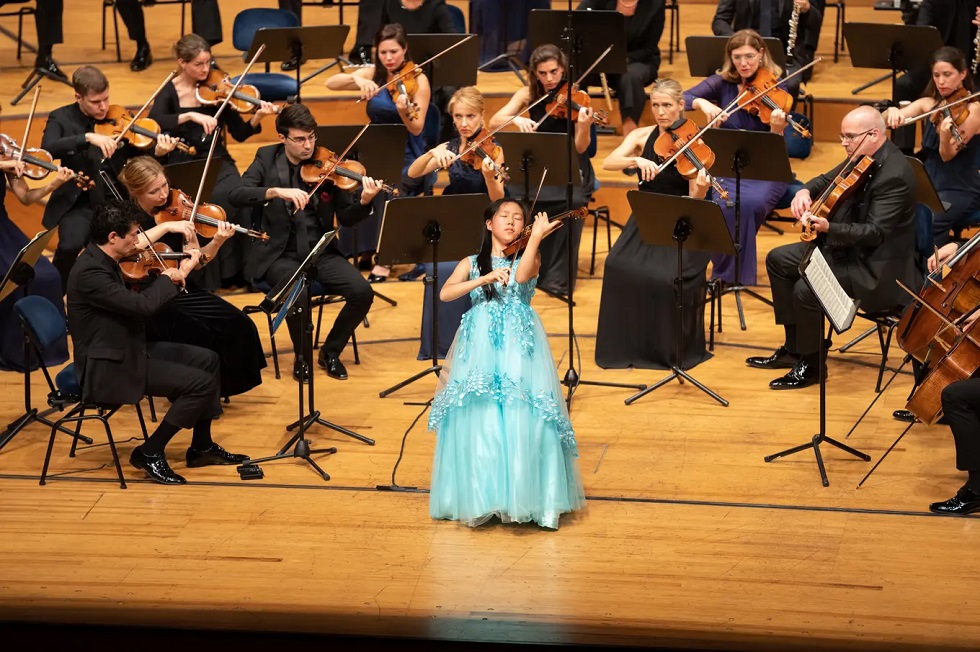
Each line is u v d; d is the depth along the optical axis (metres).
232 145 23.39
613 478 13.41
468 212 14.90
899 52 20.12
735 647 10.36
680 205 14.59
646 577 11.45
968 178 17.81
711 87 19.03
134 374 13.03
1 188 16.48
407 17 22.30
